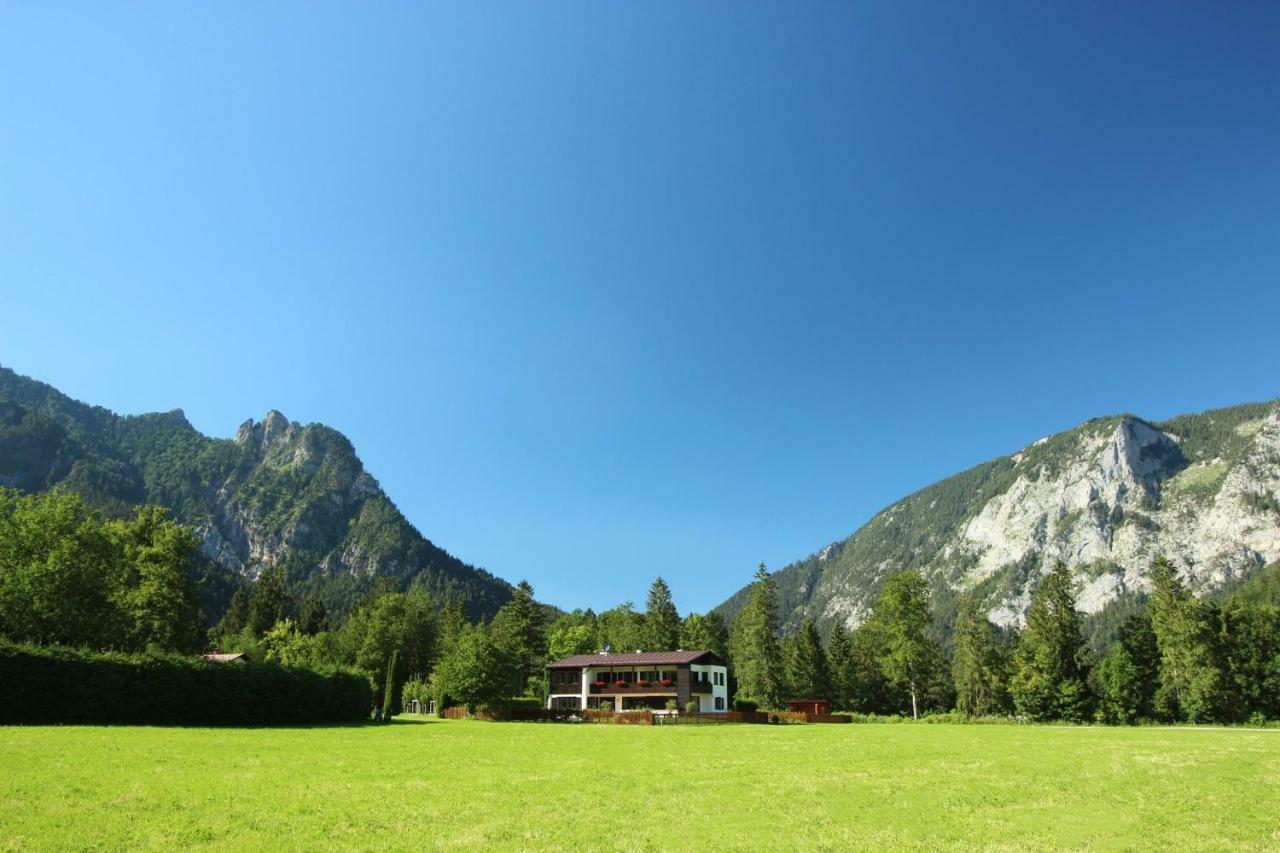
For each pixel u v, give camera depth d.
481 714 79.50
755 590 123.88
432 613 146.38
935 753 37.75
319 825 16.89
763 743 45.94
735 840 15.99
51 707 45.03
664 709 91.25
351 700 65.62
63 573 63.78
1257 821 18.23
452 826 17.16
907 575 95.19
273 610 143.50
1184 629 81.56
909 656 94.38
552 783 24.94
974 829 17.31
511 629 114.81
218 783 22.94
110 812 17.59
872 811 19.75
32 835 14.95
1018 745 43.38
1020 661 96.38
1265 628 84.56
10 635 61.91
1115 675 88.44
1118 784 25.17
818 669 112.44
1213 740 46.84
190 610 74.56
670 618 127.19
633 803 20.80
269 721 56.59
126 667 48.88
